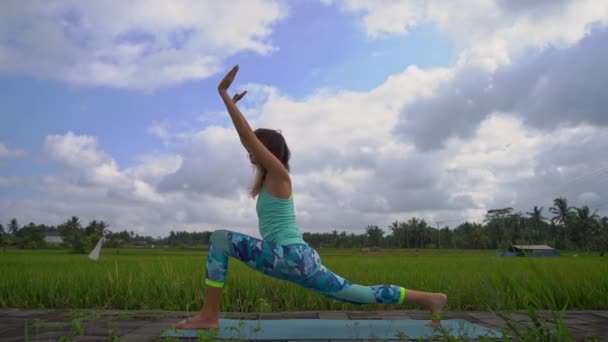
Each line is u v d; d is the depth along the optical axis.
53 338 2.99
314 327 3.36
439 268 10.73
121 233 111.25
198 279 5.71
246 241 2.96
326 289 2.96
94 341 2.90
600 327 3.62
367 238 117.12
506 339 2.43
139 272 7.08
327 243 119.38
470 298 5.24
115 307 5.24
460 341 2.68
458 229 101.12
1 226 92.25
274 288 5.50
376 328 3.32
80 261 15.84
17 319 3.98
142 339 2.96
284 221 2.96
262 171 3.06
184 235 124.00
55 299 5.32
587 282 5.44
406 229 111.00
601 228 70.44
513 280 3.25
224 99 2.99
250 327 3.32
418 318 4.07
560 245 74.56
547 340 2.38
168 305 5.11
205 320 3.08
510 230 77.81
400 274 7.78
